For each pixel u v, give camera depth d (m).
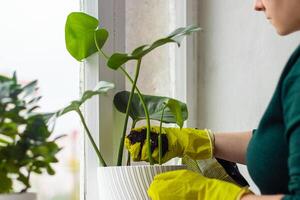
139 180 1.25
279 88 1.01
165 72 1.77
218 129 1.83
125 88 1.60
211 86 1.85
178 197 1.18
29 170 1.07
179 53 1.81
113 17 1.58
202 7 1.87
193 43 1.85
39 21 1.45
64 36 1.42
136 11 1.66
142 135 1.36
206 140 1.43
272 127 1.04
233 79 1.82
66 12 1.51
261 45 1.81
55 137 1.20
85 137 1.51
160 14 1.74
